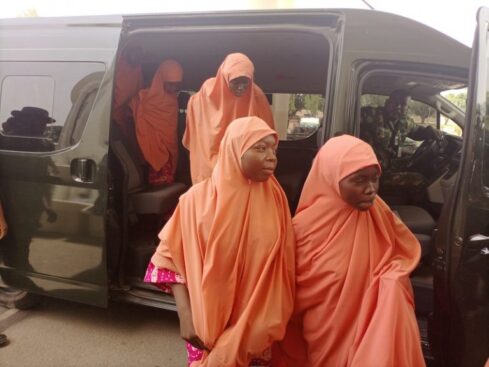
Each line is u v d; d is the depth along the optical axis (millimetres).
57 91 2520
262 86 3676
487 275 1758
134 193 2816
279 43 2992
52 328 2711
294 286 1411
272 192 1444
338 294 1340
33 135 2557
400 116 2754
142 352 2473
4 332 2645
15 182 2570
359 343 1267
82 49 2475
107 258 2473
